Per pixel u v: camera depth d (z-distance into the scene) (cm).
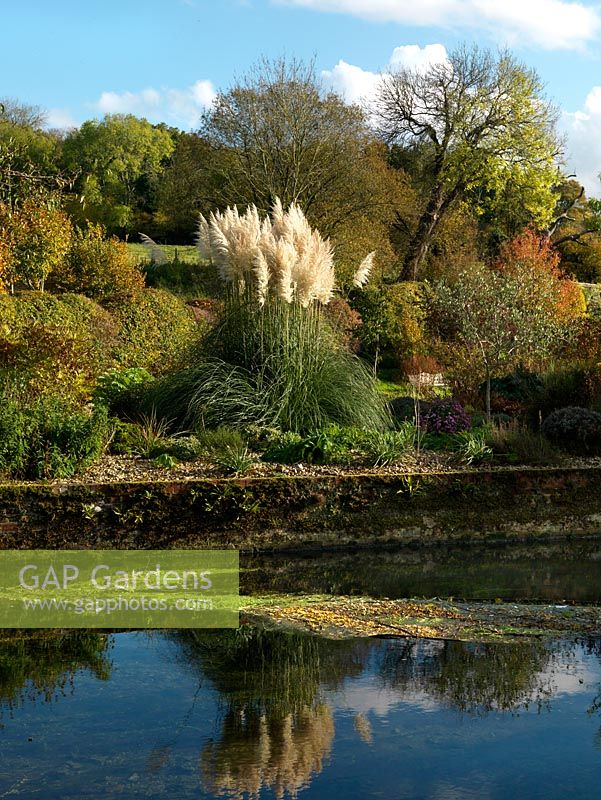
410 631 519
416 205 3094
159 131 5597
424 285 2162
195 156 2808
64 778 320
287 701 402
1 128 3597
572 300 2223
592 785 317
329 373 982
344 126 2666
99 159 5047
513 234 3753
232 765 332
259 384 961
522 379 1263
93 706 395
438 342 1858
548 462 932
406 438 943
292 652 478
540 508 859
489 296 1254
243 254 999
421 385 1468
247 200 2644
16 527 736
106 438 887
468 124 3041
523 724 375
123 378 1088
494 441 974
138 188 5294
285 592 623
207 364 977
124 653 475
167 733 363
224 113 2633
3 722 375
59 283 1720
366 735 362
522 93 3000
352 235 2631
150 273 2623
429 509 830
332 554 777
